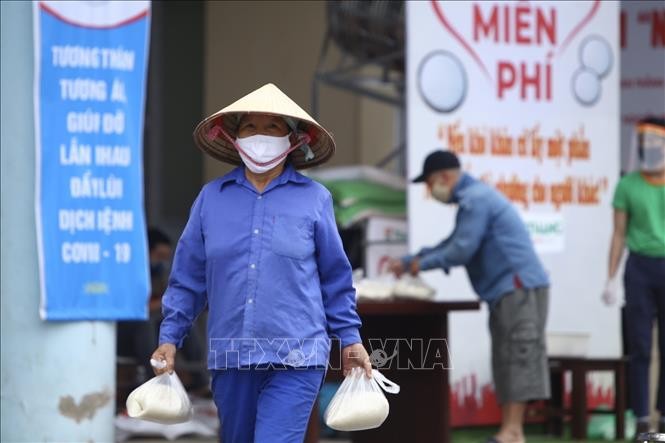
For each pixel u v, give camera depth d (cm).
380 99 2688
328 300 1156
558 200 2248
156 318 2400
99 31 1620
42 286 1603
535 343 1927
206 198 1156
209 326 1145
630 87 2633
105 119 1623
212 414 2291
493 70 2197
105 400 1644
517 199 2214
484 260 1944
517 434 1948
